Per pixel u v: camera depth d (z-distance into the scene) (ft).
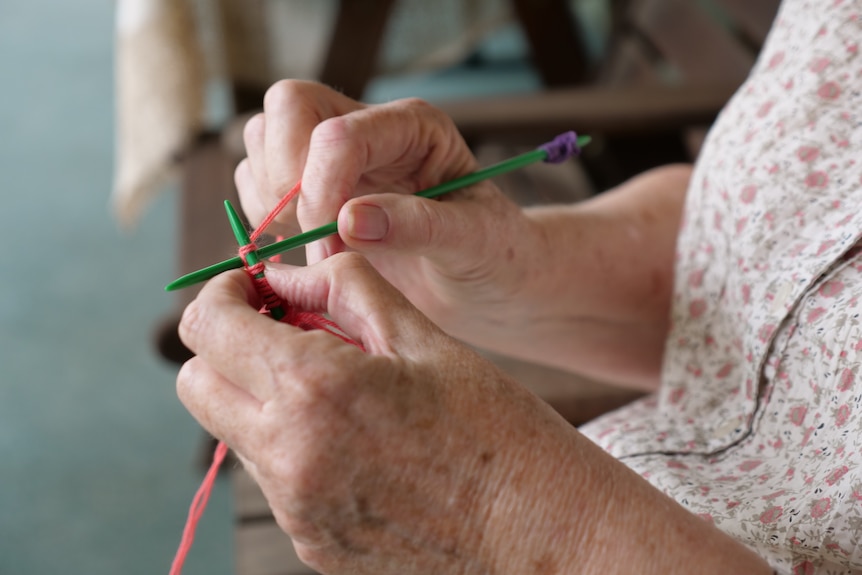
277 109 1.94
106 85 9.36
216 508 5.22
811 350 1.85
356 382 1.26
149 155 5.31
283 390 1.26
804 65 2.10
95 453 5.56
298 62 6.18
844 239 1.84
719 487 1.90
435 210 1.91
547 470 1.38
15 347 6.32
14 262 7.09
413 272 2.28
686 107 3.93
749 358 2.01
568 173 5.63
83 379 6.08
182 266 4.21
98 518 5.16
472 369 1.40
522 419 1.38
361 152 1.84
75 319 6.57
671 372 2.30
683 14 4.90
